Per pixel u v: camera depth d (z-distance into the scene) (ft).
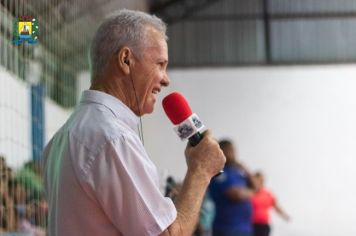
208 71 40.32
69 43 14.16
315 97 39.96
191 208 5.94
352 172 39.45
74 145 5.73
